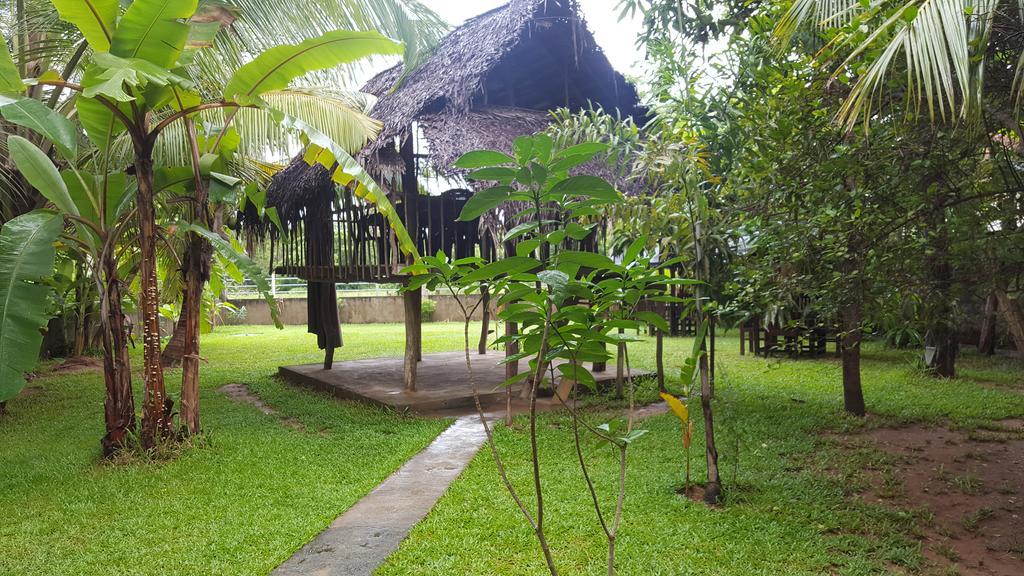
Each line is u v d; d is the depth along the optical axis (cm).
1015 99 312
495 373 962
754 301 431
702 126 487
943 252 371
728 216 445
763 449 552
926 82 256
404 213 815
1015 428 614
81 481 509
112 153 841
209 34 546
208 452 582
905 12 266
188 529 401
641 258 214
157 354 585
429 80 815
